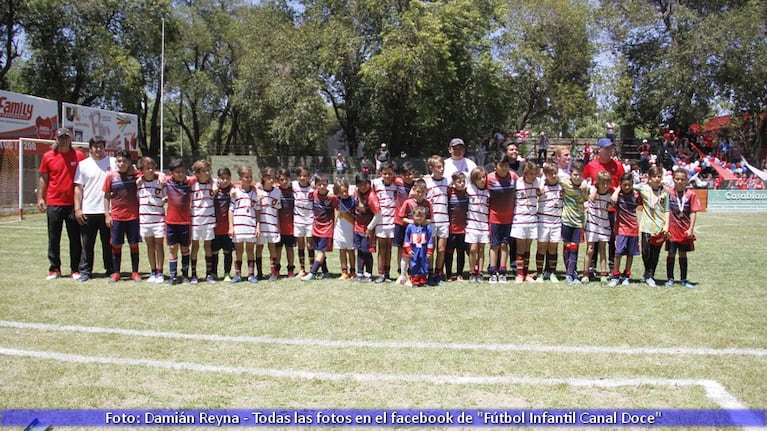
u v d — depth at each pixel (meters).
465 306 6.93
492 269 8.59
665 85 36.31
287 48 36.12
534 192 8.52
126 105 36.94
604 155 8.71
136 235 8.55
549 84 39.47
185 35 41.28
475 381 4.53
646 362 4.97
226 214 8.75
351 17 36.03
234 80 38.94
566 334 5.75
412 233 8.23
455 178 8.45
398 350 5.25
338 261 10.84
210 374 4.66
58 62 34.78
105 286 8.04
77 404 4.10
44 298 7.19
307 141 37.44
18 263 9.91
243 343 5.44
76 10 34.19
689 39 35.28
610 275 8.75
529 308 6.83
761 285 8.38
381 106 36.91
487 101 37.38
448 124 38.31
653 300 7.30
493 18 38.03
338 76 37.88
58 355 5.09
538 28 38.62
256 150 45.31
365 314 6.52
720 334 5.78
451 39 33.38
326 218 8.81
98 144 8.51
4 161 19.22
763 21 35.06
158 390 4.35
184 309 6.71
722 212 24.66
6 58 34.44
